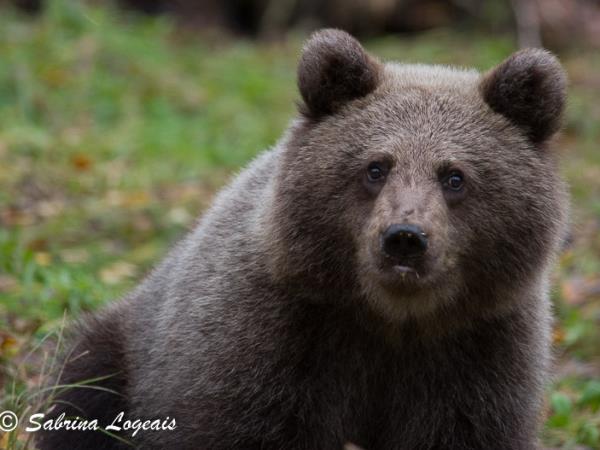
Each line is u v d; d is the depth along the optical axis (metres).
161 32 34.72
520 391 11.45
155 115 28.38
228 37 37.62
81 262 18.50
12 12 32.91
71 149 25.06
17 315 15.62
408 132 10.98
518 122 11.24
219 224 11.98
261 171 12.01
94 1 34.31
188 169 24.84
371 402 11.61
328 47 11.32
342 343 11.35
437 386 11.45
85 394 13.04
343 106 11.38
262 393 11.16
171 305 12.04
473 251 10.91
